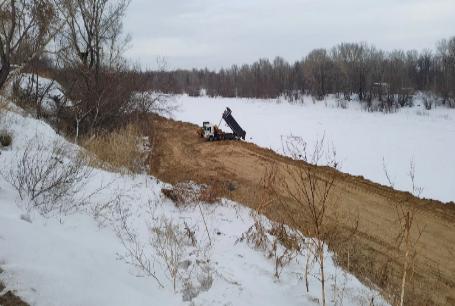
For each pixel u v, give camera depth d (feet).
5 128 38.06
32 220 20.52
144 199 32.24
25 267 15.02
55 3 53.98
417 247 36.06
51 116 63.00
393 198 48.52
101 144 47.37
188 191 35.35
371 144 90.68
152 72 83.10
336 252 29.12
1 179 24.62
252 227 27.84
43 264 15.87
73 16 63.00
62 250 17.49
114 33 74.95
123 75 73.72
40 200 23.62
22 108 55.16
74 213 24.02
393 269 31.04
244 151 75.97
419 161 72.69
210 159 69.56
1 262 14.99
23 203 22.21
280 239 27.09
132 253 20.89
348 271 24.95
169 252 22.22
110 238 22.61
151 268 19.72
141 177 41.93
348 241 33.99
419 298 26.37
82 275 16.26
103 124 67.41
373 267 29.53
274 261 23.54
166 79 94.79
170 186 39.42
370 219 41.57
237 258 22.98
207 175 58.34
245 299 18.35
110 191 31.19
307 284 20.49
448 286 29.55
